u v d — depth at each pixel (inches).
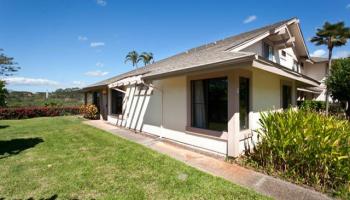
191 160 257.4
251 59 197.5
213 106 295.7
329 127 201.3
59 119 740.0
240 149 267.4
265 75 343.3
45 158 259.9
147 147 321.4
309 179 187.0
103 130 490.0
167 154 283.1
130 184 183.8
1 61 725.9
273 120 227.9
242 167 232.2
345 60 715.4
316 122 211.5
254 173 213.6
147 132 446.6
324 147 182.9
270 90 362.6
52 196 163.0
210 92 300.7
